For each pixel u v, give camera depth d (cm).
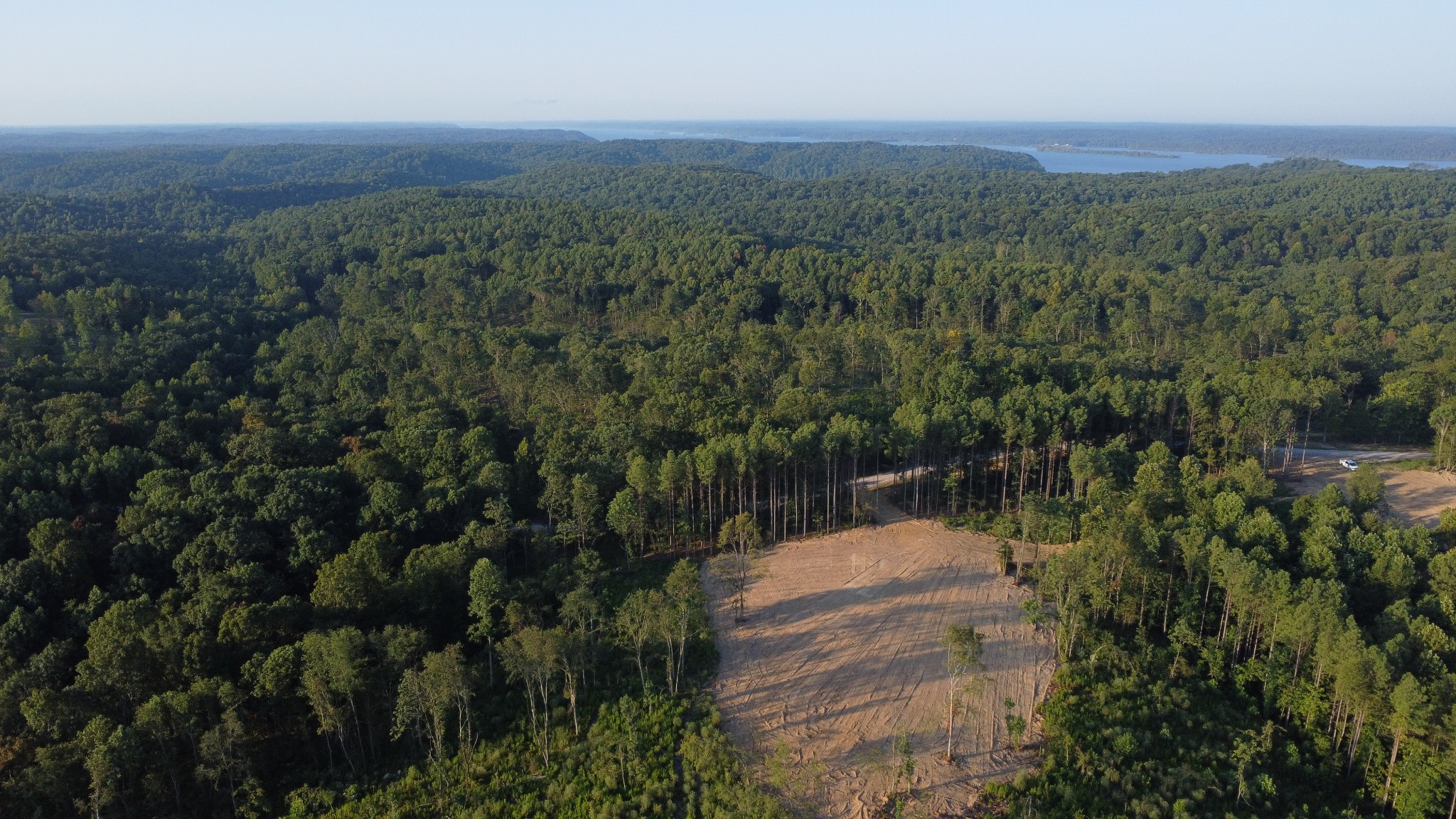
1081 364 15575
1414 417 14100
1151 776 6669
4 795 5997
